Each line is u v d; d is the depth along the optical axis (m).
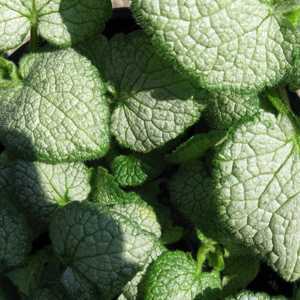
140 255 0.17
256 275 0.20
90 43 0.20
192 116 0.19
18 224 0.19
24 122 0.19
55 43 0.19
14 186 0.19
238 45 0.17
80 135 0.18
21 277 0.19
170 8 0.16
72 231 0.18
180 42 0.16
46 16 0.19
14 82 0.19
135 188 0.21
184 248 0.21
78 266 0.18
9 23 0.19
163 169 0.20
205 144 0.19
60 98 0.18
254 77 0.17
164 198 0.21
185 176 0.20
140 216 0.19
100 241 0.18
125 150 0.21
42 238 0.20
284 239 0.17
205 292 0.19
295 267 0.18
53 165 0.19
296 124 0.18
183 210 0.20
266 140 0.17
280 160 0.17
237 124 0.17
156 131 0.19
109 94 0.20
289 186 0.17
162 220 0.20
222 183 0.17
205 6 0.16
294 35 0.17
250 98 0.18
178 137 0.20
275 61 0.17
